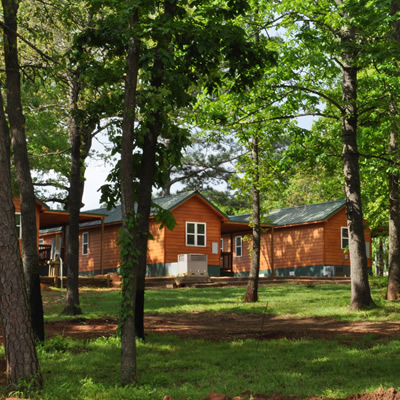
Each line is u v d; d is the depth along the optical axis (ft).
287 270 152.66
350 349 47.85
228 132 81.46
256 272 86.74
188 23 45.16
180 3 47.52
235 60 49.11
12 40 49.14
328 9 72.84
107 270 151.84
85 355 45.42
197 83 50.93
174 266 132.67
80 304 82.58
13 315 32.63
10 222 33.01
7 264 32.76
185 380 38.24
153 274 136.77
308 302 83.51
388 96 71.05
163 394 33.04
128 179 37.47
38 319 49.11
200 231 139.95
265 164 87.71
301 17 71.82
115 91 45.83
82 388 33.71
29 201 49.65
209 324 65.57
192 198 139.85
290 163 77.10
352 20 62.69
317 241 145.79
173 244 135.54
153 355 46.03
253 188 88.63
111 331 58.08
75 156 71.20
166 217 48.93
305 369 41.29
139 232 47.47
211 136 81.20
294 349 48.44
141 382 36.14
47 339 51.60
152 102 42.45
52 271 117.70
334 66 71.41
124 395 32.48
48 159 115.03
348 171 73.77
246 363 43.47
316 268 145.28
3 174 33.01
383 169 81.92
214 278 121.49
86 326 61.00
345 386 35.60
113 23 42.01
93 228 158.40
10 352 32.53
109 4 41.65
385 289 97.25
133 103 38.19
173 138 50.01
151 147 48.57
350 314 68.80
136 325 52.06
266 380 37.68
